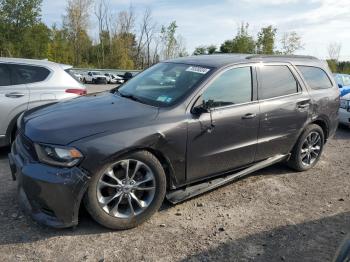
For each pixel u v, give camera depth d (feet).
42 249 10.91
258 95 15.55
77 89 21.09
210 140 13.73
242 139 14.87
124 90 15.66
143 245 11.42
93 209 11.47
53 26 188.03
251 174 17.97
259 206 14.56
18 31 163.12
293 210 14.35
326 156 22.15
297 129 17.33
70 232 11.84
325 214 14.14
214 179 15.02
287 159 17.85
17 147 12.48
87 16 192.54
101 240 11.54
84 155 10.96
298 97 17.20
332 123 19.45
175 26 168.45
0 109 18.38
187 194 13.75
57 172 10.92
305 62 18.47
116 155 11.41
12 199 13.91
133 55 204.44
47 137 11.26
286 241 12.07
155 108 13.10
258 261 10.93
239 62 15.28
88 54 201.98
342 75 45.88
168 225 12.71
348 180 17.92
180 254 11.07
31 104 19.26
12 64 19.53
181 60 16.42
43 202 11.17
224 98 14.33
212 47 169.37
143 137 11.90
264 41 126.00
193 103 13.41
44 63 20.72
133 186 12.13
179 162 13.07
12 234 11.57
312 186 16.92
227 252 11.31
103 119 11.99
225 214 13.71
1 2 159.84
